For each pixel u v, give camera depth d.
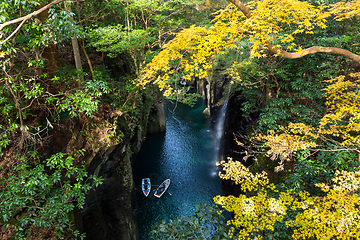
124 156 12.67
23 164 6.15
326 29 10.21
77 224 7.91
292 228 7.66
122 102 11.80
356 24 10.30
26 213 6.01
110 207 11.84
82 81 7.91
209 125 26.48
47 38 6.07
